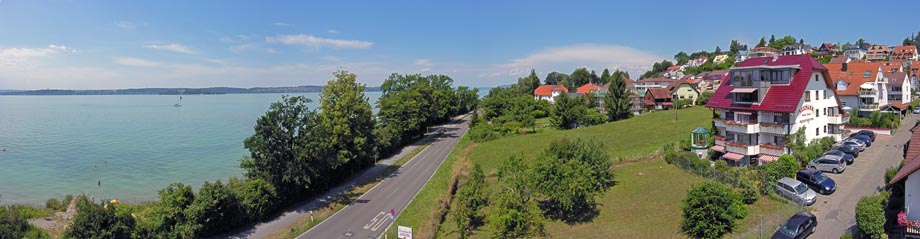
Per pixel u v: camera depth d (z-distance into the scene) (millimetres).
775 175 42094
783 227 30688
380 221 47000
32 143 121375
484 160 69750
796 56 55219
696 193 33531
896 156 51875
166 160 94625
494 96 139000
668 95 124625
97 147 112750
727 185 41719
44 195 68062
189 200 43125
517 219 36438
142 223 40531
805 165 49062
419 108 103375
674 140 71750
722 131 58844
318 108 65812
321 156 56344
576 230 37281
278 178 52344
